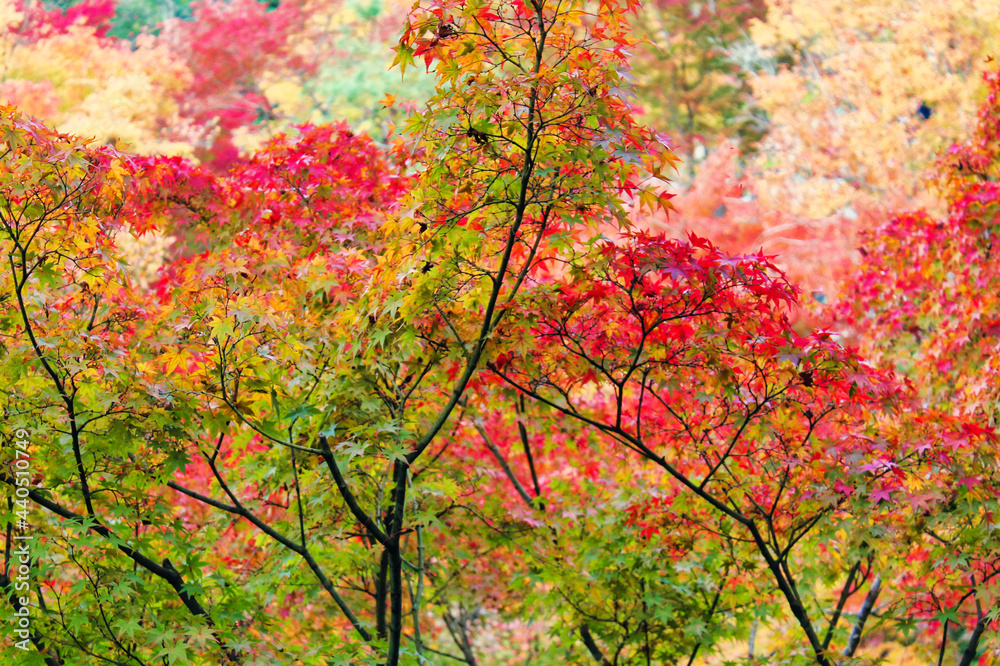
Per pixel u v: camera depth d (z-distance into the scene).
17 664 4.31
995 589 5.11
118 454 4.38
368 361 4.97
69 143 4.03
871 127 16.92
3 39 17.48
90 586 4.41
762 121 22.19
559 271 6.69
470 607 7.45
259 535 6.09
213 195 6.43
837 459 4.96
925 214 8.32
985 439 4.96
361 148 6.75
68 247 4.35
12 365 4.07
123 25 24.16
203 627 4.42
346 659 4.96
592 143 4.04
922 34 16.91
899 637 8.46
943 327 7.50
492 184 4.34
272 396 4.61
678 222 17.69
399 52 3.93
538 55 3.92
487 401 6.00
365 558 6.13
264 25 21.52
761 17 21.59
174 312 4.64
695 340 4.57
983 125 7.74
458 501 6.29
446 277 4.43
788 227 17.19
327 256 5.89
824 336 4.39
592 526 6.65
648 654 6.40
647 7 22.28
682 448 5.68
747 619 6.48
